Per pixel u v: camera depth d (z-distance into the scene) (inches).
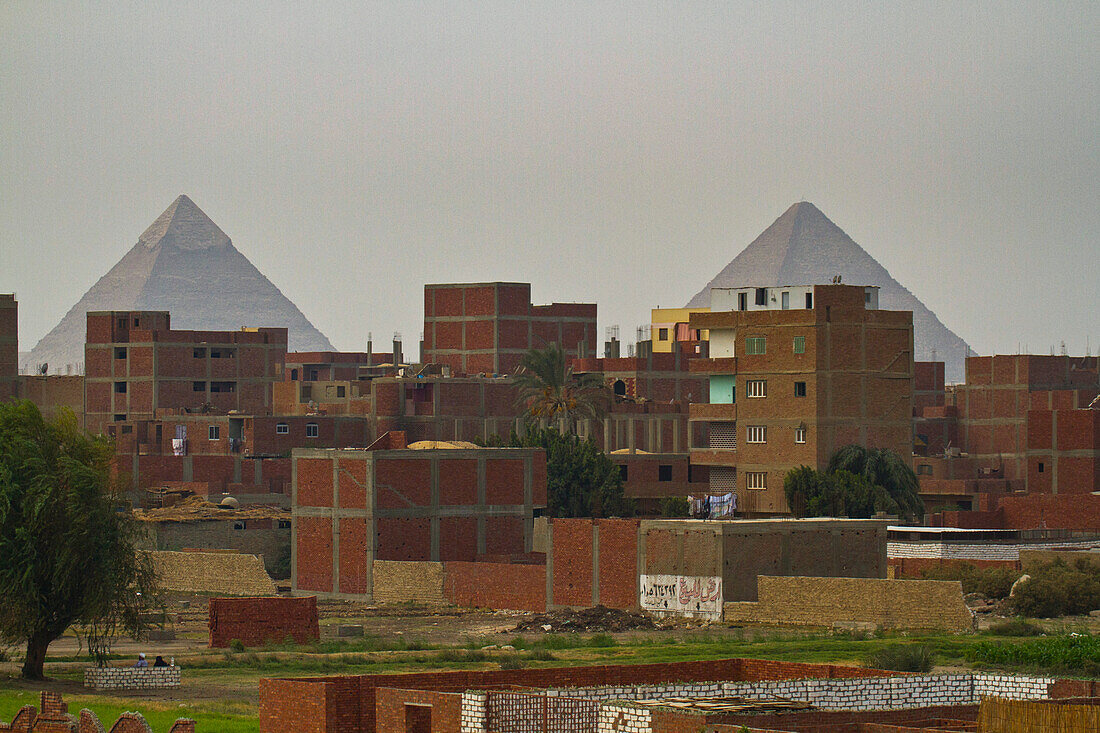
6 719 7810.0
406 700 6373.0
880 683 7047.2
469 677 7293.3
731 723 6043.3
